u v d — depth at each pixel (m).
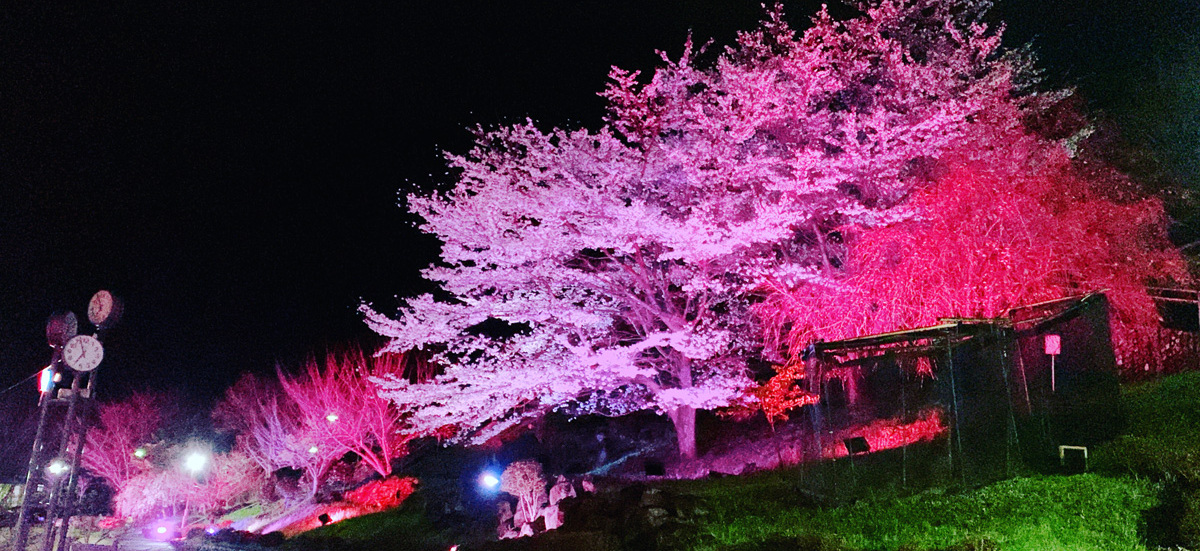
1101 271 12.55
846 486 9.66
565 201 15.47
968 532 7.26
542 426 24.27
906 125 14.58
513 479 16.38
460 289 17.20
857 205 13.73
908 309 12.57
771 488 10.87
